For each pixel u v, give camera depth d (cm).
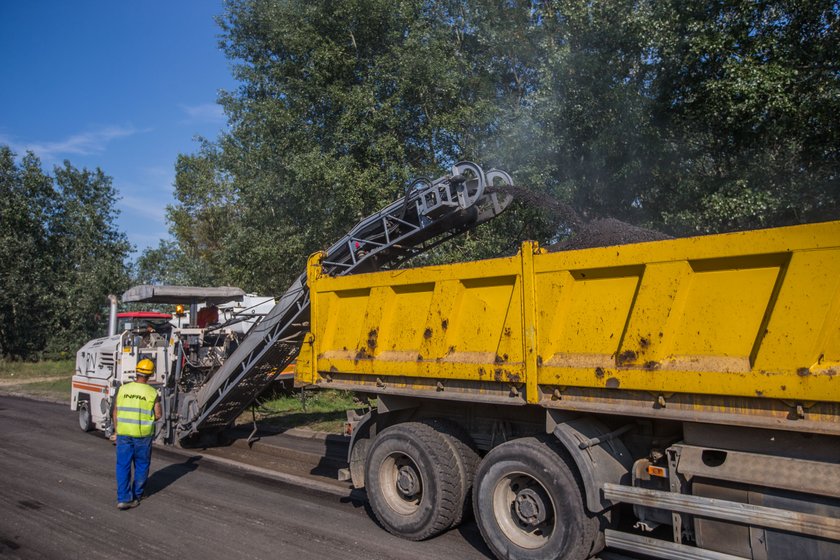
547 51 1254
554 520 469
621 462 473
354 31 1562
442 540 565
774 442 380
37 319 3172
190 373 1060
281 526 607
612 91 1073
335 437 1074
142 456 689
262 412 1375
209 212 3434
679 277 411
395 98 1449
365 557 522
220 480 802
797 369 355
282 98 1611
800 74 902
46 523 621
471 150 1447
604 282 454
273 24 1586
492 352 512
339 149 1497
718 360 390
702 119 996
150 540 568
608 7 1096
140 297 1025
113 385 1080
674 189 1052
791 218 961
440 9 1602
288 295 791
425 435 571
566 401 463
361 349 617
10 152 3166
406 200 702
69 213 3294
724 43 938
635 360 424
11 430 1235
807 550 360
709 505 392
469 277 529
